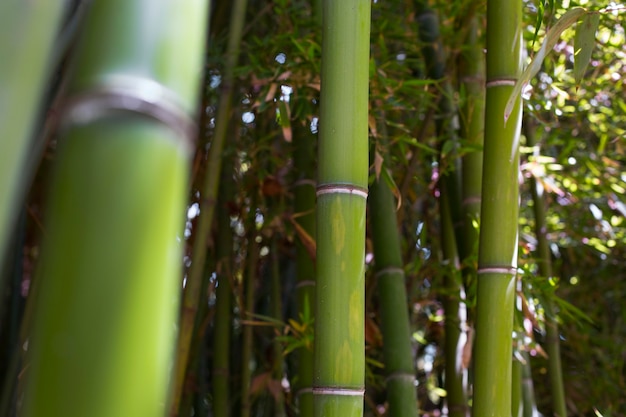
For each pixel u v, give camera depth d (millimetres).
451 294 2605
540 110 2904
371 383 2918
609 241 3420
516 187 2012
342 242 1762
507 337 1971
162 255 1079
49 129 1455
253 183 2928
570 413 3520
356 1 1800
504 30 2049
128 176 1055
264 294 3275
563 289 3535
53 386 1002
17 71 974
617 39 2766
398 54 2986
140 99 1060
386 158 2488
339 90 1784
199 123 2887
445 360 2707
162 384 1069
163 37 1105
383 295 2365
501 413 1946
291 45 2561
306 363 2496
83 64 1070
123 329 1027
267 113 2895
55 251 1040
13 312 2461
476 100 2648
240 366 3184
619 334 3645
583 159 3104
